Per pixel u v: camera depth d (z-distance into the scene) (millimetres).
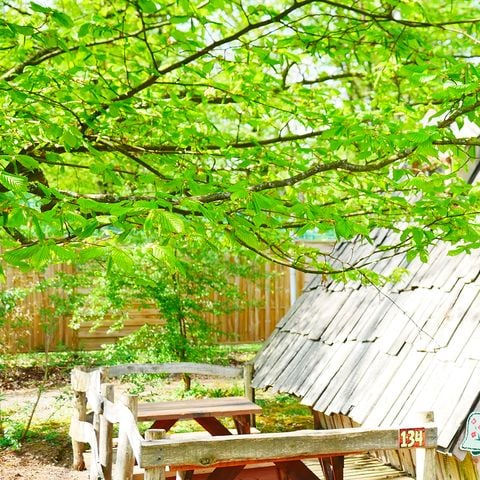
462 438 4230
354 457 6547
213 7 4383
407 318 5754
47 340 8680
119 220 2936
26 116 3896
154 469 2949
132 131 5051
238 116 5578
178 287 9578
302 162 4906
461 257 5793
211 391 10156
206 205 3320
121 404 4059
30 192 3840
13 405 9477
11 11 5668
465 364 4680
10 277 11906
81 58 4371
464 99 3518
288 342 7379
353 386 5598
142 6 3713
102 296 9695
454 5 9188
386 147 3723
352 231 3621
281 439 3133
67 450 7414
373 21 4043
